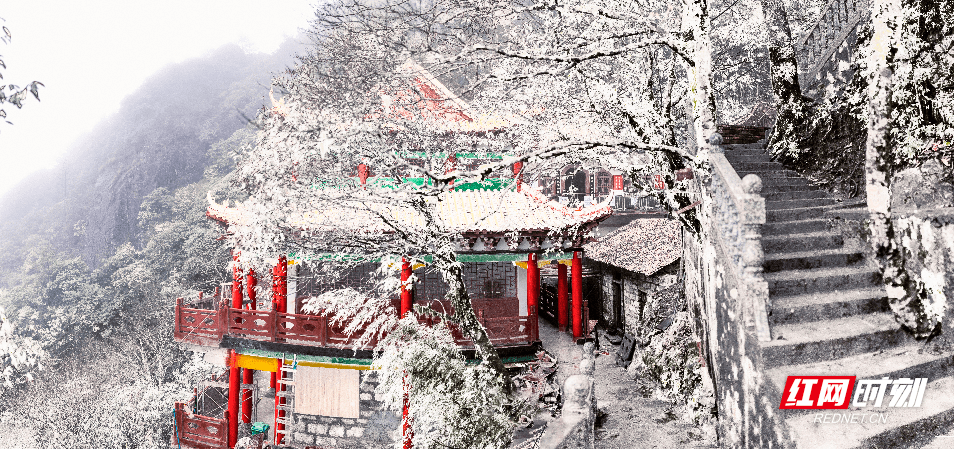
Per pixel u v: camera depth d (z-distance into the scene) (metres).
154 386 25.34
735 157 10.30
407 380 7.92
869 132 6.48
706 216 7.05
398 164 7.62
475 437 7.53
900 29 6.15
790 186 9.08
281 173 6.99
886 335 5.62
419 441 7.80
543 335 15.63
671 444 7.17
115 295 42.09
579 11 7.75
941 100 6.05
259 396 17.81
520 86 10.28
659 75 11.40
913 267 5.79
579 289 14.78
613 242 21.88
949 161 5.85
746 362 5.60
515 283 14.40
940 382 5.30
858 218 6.98
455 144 11.45
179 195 63.81
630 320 18.94
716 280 6.66
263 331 12.16
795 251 6.92
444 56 7.36
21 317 42.28
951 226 5.38
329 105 7.17
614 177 31.55
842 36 10.27
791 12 13.39
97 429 22.91
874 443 4.38
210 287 39.72
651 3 9.00
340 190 7.94
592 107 9.95
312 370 13.64
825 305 5.89
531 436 9.15
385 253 8.88
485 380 7.89
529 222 12.56
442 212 12.76
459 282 8.20
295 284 13.88
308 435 13.71
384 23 7.30
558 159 10.41
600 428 7.92
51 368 31.36
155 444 22.30
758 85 15.25
